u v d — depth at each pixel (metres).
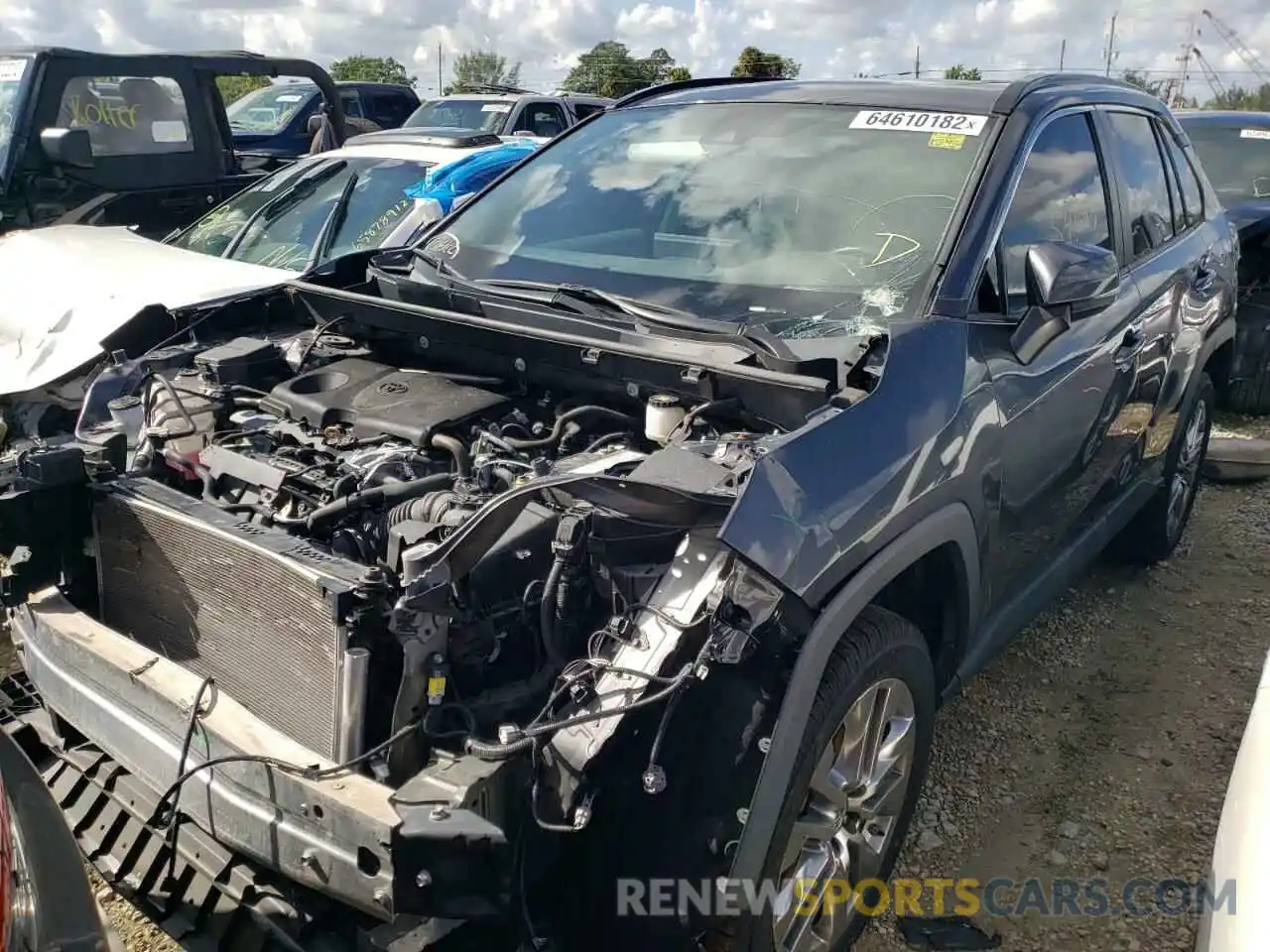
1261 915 1.86
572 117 12.87
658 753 2.12
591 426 2.92
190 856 2.36
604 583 2.31
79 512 2.80
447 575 2.16
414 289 3.39
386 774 2.12
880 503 2.43
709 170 3.62
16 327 5.11
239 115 12.78
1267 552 5.40
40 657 2.65
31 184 6.88
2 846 1.93
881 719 2.64
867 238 3.16
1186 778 3.58
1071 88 3.83
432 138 6.82
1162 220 4.43
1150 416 4.27
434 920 2.05
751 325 2.96
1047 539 3.56
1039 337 3.14
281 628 2.31
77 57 7.03
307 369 3.32
